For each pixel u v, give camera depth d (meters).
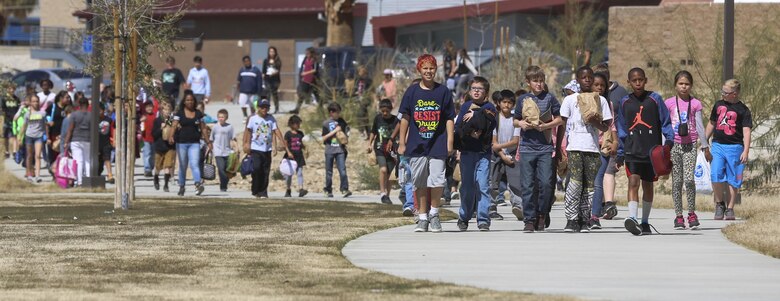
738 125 37.88
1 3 154.25
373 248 28.94
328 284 22.09
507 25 98.00
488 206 34.19
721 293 21.27
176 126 55.28
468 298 20.31
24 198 51.97
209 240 30.47
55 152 67.88
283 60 121.81
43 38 139.38
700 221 37.72
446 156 33.44
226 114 57.72
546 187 33.72
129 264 25.19
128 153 48.97
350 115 72.19
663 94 56.62
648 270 24.56
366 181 61.25
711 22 69.94
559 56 72.81
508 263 25.80
